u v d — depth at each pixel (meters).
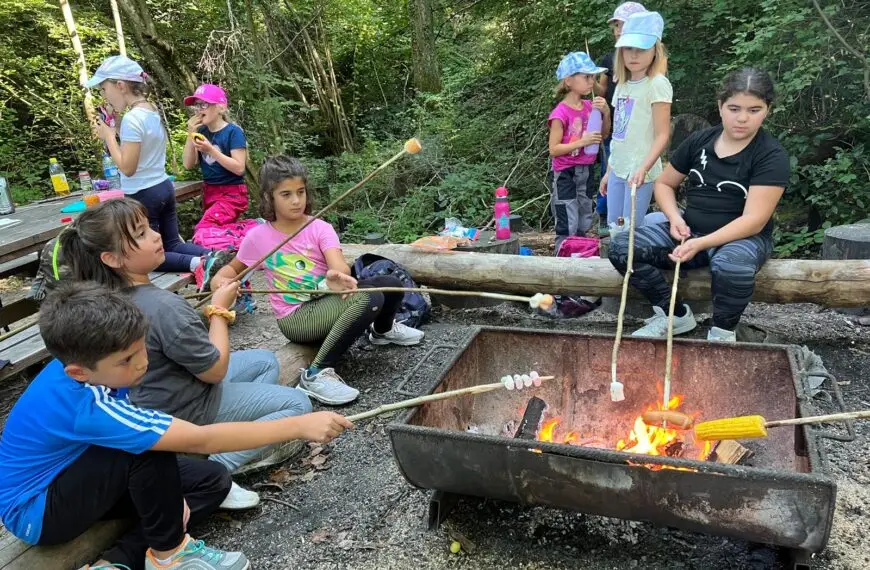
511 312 4.57
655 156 3.83
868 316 3.95
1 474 2.03
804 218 5.42
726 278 3.31
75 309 1.78
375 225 7.23
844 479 2.55
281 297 3.66
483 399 2.88
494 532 2.39
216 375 2.45
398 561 2.31
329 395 3.39
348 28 11.75
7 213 4.96
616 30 4.73
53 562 2.11
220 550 2.32
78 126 9.07
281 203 3.42
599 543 2.30
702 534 2.29
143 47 7.61
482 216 7.23
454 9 11.75
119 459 1.99
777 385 2.52
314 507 2.65
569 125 5.05
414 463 2.19
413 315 4.34
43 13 8.84
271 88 8.52
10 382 4.27
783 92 4.97
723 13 5.94
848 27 5.01
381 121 11.73
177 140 8.42
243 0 8.84
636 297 4.15
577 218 5.28
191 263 4.45
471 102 9.88
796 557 1.97
